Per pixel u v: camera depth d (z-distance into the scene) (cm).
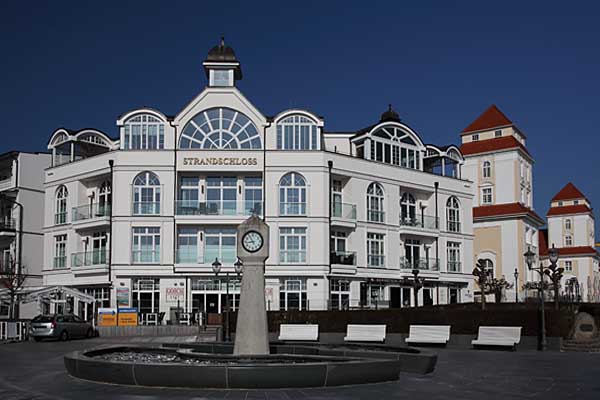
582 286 8338
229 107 4825
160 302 4666
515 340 2622
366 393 1383
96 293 4862
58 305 4988
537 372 1814
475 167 7031
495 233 6688
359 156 5350
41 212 5750
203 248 4756
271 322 3538
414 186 5419
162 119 4809
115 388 1432
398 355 1794
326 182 4800
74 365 1603
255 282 1786
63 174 5184
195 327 4103
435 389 1457
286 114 4828
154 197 4734
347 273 4847
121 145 4791
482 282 4209
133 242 4703
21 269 5278
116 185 4722
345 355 1888
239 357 1694
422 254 5516
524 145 7275
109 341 3434
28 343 3291
